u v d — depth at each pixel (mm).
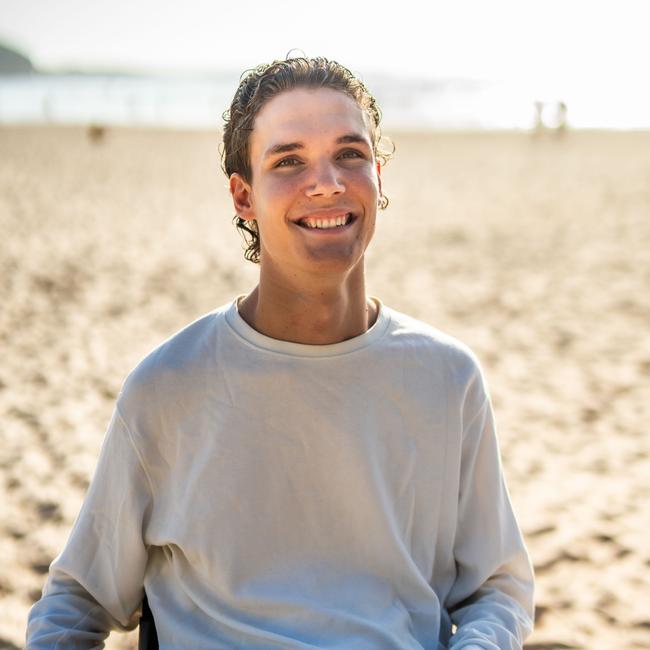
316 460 1615
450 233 12266
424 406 1666
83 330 7230
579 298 8438
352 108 1576
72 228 12414
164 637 1664
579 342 6910
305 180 1524
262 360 1610
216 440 1603
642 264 10000
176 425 1631
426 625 1658
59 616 1671
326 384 1615
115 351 6656
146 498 1661
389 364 1651
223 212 14312
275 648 1558
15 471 4422
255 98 1591
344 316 1627
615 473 4402
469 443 1743
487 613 1714
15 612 3162
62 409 5375
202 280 9172
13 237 11523
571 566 3492
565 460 4570
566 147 27547
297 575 1611
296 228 1543
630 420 5172
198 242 11508
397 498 1661
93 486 1695
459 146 28188
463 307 8062
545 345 6832
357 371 1630
